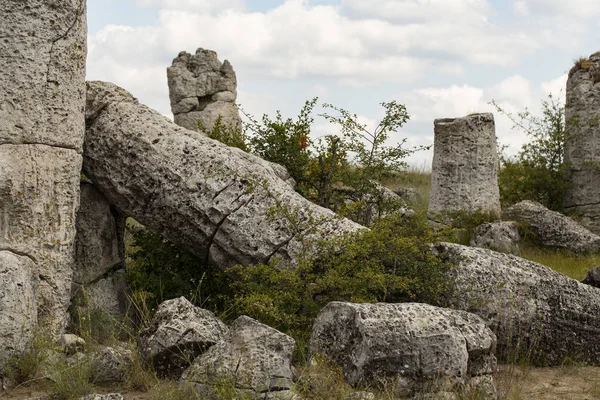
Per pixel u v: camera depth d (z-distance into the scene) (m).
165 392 6.66
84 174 9.43
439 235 9.01
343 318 7.10
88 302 8.63
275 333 6.82
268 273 8.42
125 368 7.18
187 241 9.19
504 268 8.62
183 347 7.04
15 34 7.73
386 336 6.84
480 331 7.23
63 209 8.07
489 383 7.07
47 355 7.25
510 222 16.19
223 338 6.97
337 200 12.65
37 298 7.80
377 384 6.80
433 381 6.85
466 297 8.41
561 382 7.68
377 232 8.60
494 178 17.58
